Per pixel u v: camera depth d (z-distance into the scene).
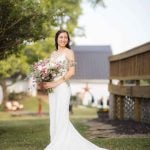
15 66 31.77
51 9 11.99
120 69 16.30
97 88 58.66
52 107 7.95
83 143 7.95
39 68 7.80
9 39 11.66
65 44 8.04
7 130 13.26
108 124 14.35
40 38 12.00
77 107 48.53
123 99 16.47
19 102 47.28
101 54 62.09
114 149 8.84
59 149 7.76
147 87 12.86
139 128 12.33
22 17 11.32
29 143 9.98
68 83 7.98
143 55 13.52
